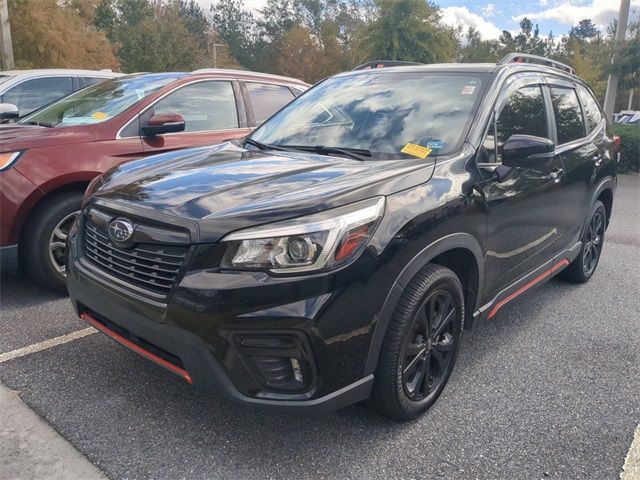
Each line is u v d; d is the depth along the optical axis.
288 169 2.94
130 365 3.33
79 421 2.78
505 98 3.55
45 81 7.74
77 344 3.57
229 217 2.37
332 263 2.33
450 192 2.84
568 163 4.16
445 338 3.03
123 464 2.49
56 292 4.40
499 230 3.26
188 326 2.32
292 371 2.37
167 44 41.25
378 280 2.45
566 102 4.46
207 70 5.57
